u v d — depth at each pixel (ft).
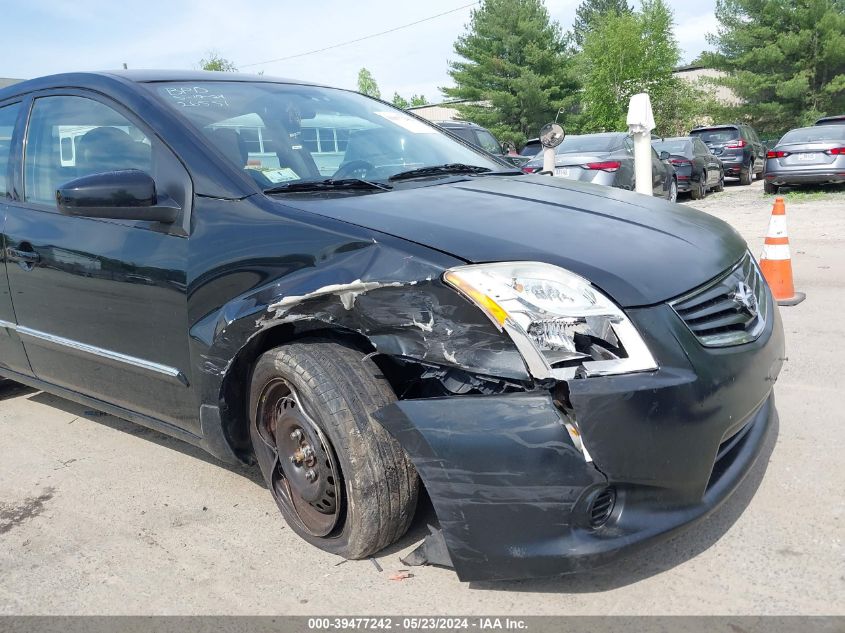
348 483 7.43
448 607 7.25
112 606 7.61
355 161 10.34
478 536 6.70
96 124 10.20
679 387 6.68
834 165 42.32
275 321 7.73
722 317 7.61
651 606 7.11
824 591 7.17
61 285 10.20
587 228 8.07
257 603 7.50
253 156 9.30
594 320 6.70
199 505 9.63
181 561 8.34
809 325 16.14
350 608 7.32
